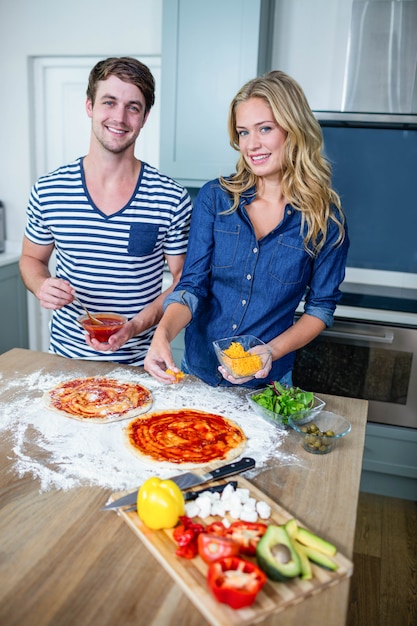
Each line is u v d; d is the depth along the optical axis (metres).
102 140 1.80
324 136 3.07
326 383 2.75
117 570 0.95
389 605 2.04
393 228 3.10
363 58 2.60
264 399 1.48
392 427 2.69
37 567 0.95
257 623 0.85
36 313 3.80
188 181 2.97
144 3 3.18
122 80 1.73
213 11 2.70
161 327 1.61
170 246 2.03
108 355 1.98
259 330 1.82
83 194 1.90
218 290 1.82
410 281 3.12
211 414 1.51
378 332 2.63
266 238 1.75
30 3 3.34
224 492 1.13
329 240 1.77
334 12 2.96
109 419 1.44
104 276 1.98
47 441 1.34
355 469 1.29
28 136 3.56
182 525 1.02
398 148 3.00
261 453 1.33
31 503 1.12
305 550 0.98
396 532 2.49
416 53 2.55
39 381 1.67
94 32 3.29
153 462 1.26
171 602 0.89
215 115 2.83
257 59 2.71
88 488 1.17
